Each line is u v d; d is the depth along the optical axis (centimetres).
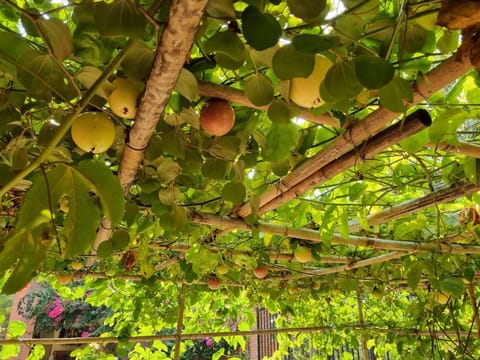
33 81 85
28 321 755
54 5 122
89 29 96
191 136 119
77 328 797
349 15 86
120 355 330
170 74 73
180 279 355
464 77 117
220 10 71
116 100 87
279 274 371
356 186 189
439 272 229
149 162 129
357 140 111
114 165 143
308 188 145
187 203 184
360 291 412
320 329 425
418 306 308
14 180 66
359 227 221
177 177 144
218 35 73
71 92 91
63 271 319
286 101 99
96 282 341
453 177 169
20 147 109
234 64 85
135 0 68
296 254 272
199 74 103
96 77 89
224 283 358
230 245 289
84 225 71
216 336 380
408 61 101
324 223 199
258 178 172
